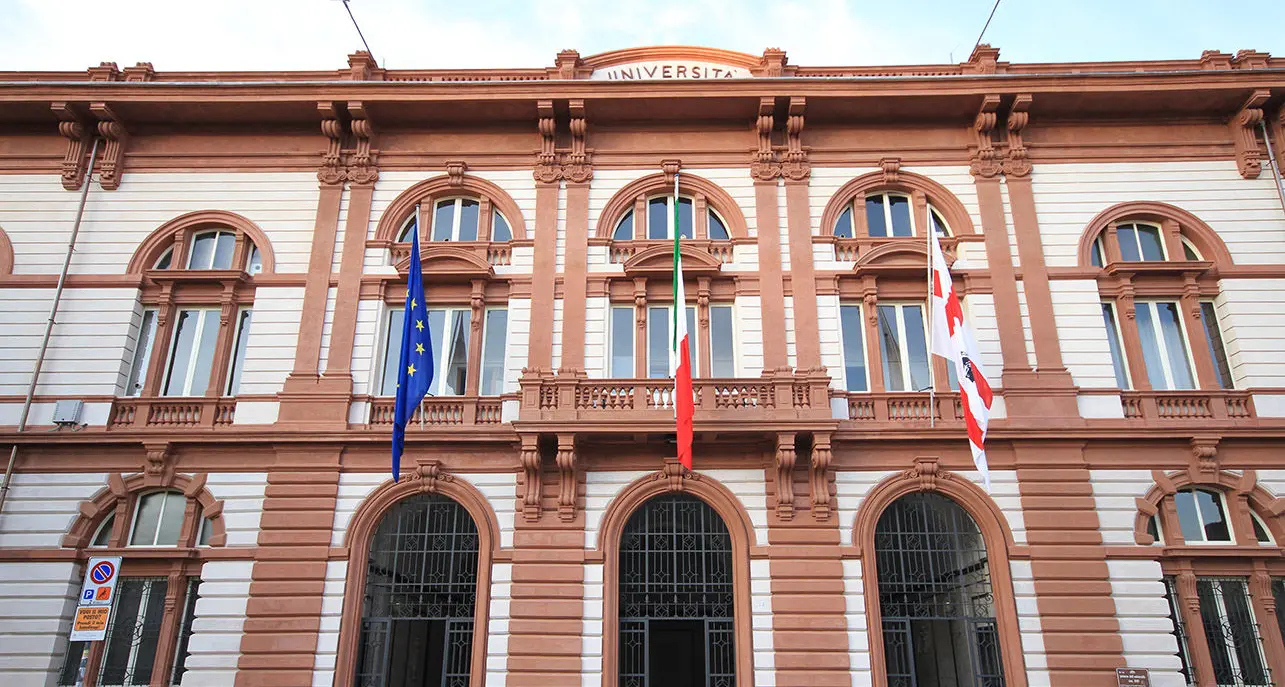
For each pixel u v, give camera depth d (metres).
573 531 16.98
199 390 18.91
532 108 20.06
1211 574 16.91
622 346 18.97
